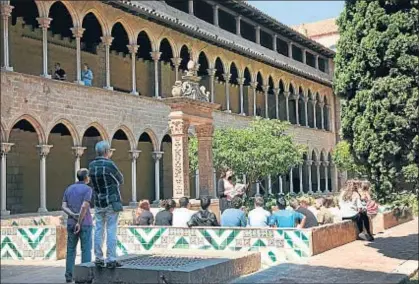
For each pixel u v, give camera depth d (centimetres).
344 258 1395
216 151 3091
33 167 3216
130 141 3109
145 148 3991
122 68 3825
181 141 2162
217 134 3192
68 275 1100
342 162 3594
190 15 4022
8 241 1498
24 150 3158
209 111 2375
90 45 3603
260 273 1127
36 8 2898
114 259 1009
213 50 3922
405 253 1503
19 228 1494
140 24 3241
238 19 4531
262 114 5059
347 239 1745
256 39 4756
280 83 5028
